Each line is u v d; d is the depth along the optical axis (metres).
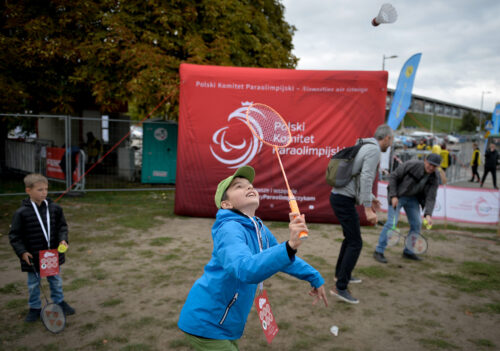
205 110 7.77
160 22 11.73
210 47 12.46
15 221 3.38
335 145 7.56
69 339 3.23
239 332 1.96
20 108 11.56
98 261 5.24
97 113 16.92
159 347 3.11
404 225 8.12
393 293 4.39
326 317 3.75
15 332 3.34
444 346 3.24
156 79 10.76
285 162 7.71
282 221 7.94
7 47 10.68
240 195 1.93
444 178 5.57
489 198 8.12
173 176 12.69
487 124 25.62
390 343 3.28
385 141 4.27
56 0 11.29
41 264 3.34
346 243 4.34
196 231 6.98
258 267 1.51
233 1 13.10
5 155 13.63
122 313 3.72
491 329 3.57
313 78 7.55
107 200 10.06
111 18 11.33
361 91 7.42
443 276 4.99
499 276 5.02
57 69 12.26
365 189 3.93
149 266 5.07
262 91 7.65
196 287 1.93
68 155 10.39
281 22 16.97
